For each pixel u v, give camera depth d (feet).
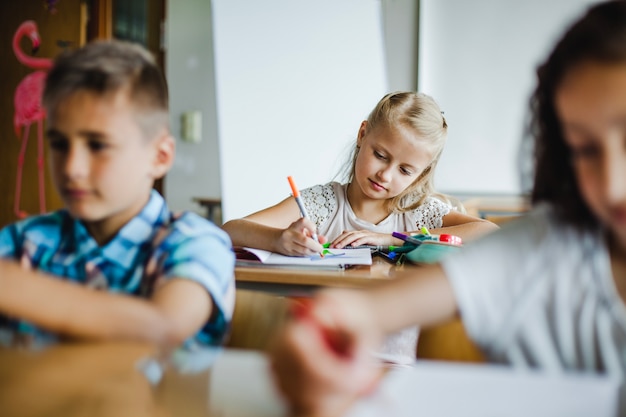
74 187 2.31
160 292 2.10
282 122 10.76
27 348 1.59
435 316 1.82
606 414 1.37
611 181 1.55
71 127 2.29
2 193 12.82
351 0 10.88
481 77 11.39
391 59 11.59
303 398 1.26
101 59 2.36
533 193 2.02
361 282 3.55
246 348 2.43
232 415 1.20
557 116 1.81
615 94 1.52
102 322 1.75
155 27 13.73
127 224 2.49
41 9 12.51
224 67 10.85
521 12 11.16
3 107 12.75
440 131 5.37
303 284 3.67
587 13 1.65
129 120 2.34
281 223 5.41
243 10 10.89
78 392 1.28
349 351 1.34
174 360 1.51
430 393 1.39
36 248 2.56
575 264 1.86
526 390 1.42
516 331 1.84
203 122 13.70
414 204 5.76
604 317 1.81
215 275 2.23
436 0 11.37
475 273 1.85
